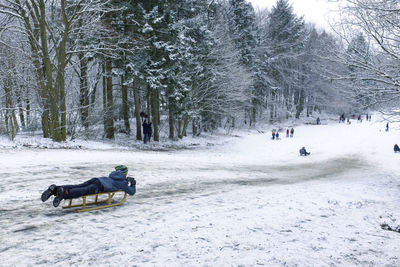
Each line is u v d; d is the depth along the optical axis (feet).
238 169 49.57
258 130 145.18
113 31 62.75
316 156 76.07
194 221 17.85
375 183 38.78
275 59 158.71
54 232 14.99
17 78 52.85
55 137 53.93
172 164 46.47
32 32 54.39
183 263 11.87
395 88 32.42
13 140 48.88
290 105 195.21
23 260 11.67
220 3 110.01
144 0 72.33
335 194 29.53
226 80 104.12
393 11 29.30
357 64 34.50
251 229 16.78
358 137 110.52
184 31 73.61
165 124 107.86
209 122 113.91
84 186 18.70
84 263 11.57
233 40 121.60
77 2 55.77
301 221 19.15
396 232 18.33
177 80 76.02
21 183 26.14
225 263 12.05
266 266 11.97
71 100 65.98
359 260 13.35
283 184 36.42
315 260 12.92
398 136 103.76
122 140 72.84
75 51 55.26
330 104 186.50
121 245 13.58
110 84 70.49
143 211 19.79
